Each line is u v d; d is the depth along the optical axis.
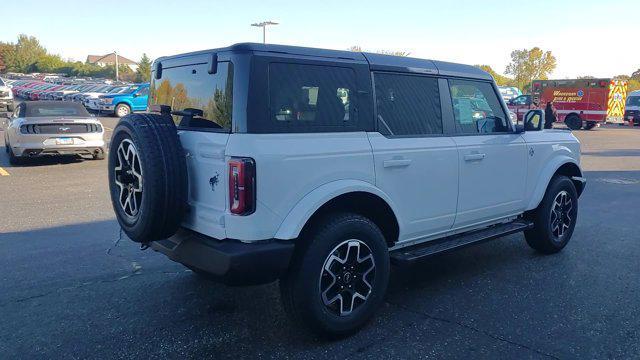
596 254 6.09
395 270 5.53
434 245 4.72
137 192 3.90
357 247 3.95
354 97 4.06
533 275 5.36
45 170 12.07
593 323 4.23
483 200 5.07
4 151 15.37
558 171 6.24
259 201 3.48
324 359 3.66
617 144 20.55
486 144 5.04
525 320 4.29
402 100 4.42
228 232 3.55
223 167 3.54
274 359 3.67
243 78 3.54
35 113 12.68
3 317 4.31
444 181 4.66
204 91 3.88
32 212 7.98
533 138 5.66
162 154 3.66
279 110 3.63
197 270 3.91
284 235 3.57
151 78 4.74
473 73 5.12
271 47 3.68
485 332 4.07
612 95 27.75
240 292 4.86
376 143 4.12
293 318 3.81
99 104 28.59
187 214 3.92
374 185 4.09
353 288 3.98
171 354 3.73
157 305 4.57
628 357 3.70
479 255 6.05
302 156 3.65
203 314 4.39
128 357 3.69
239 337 3.99
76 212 7.99
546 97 29.50
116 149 4.05
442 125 4.74
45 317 4.32
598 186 10.83
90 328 4.12
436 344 3.88
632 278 5.27
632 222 7.66
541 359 3.67
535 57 59.59
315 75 3.84
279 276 3.66
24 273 5.32
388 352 3.76
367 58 4.21
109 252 6.02
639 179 11.80
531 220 5.91
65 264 5.61
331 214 3.91
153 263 5.65
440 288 5.00
